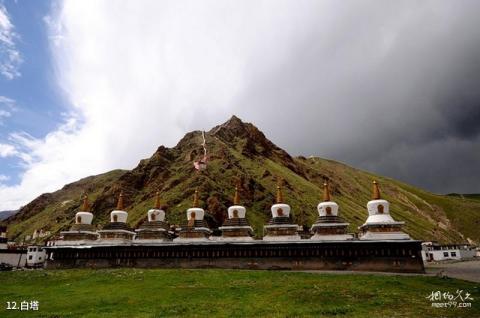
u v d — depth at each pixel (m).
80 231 72.38
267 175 167.00
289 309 30.12
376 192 59.94
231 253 60.66
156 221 72.00
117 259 65.56
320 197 169.00
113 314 29.98
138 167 179.75
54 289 44.62
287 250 58.16
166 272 53.25
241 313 28.94
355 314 28.12
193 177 148.00
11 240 171.25
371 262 54.12
